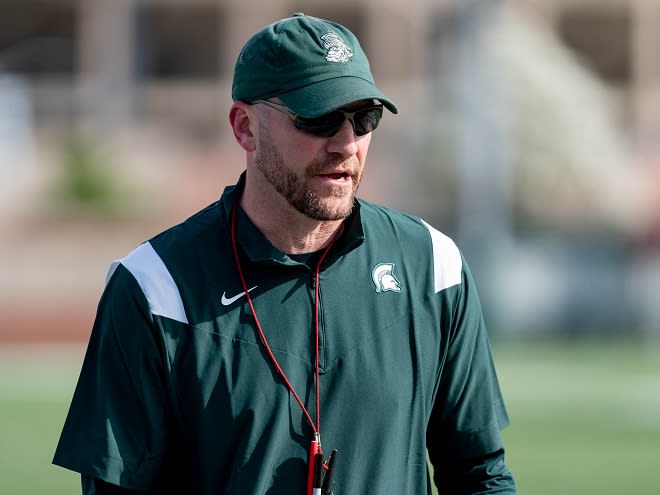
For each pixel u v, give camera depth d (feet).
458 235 209.05
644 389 147.84
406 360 36.01
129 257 36.06
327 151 34.86
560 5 317.83
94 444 34.88
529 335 190.49
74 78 308.81
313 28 35.50
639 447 113.70
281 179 35.14
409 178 219.41
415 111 232.32
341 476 34.78
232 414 34.53
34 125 274.36
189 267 35.65
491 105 209.46
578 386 150.00
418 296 36.68
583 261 194.70
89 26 304.09
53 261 215.72
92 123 277.44
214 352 34.88
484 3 218.59
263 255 35.45
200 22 318.24
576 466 104.73
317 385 34.99
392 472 35.32
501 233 200.34
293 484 34.53
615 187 217.15
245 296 35.42
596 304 192.03
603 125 221.25
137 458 34.94
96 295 204.33
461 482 38.42
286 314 35.42
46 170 241.76
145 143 260.01
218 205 37.24
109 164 236.84
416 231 37.78
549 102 215.31
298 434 34.71
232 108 36.81
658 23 315.99
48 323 196.75
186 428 35.04
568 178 215.51
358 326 35.81
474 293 37.88
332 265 36.22
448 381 37.27
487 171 204.85
